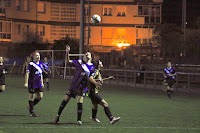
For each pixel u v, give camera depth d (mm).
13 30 142500
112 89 61000
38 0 148375
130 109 33375
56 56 138375
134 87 66625
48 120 25422
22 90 54562
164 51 81750
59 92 52375
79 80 23328
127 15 153625
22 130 21031
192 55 77188
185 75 68375
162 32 137875
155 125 23953
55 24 152125
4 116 27297
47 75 56281
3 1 140125
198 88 61188
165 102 40281
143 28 153625
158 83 74188
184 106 36375
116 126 23266
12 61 133500
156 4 154000
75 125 23344
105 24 152375
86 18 152000
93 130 21500
